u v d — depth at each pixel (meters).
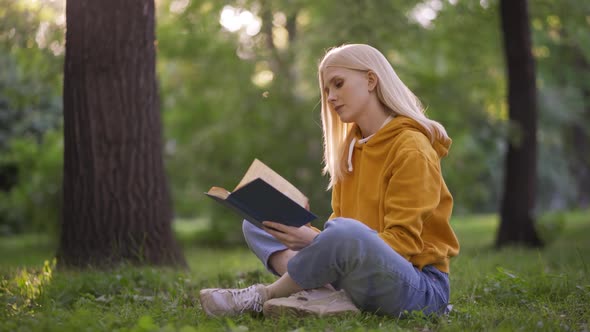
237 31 13.09
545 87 17.69
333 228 2.65
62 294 3.72
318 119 13.66
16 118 15.02
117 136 5.02
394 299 2.73
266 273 4.59
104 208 5.00
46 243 13.08
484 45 12.42
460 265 5.13
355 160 3.06
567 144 22.88
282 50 13.63
